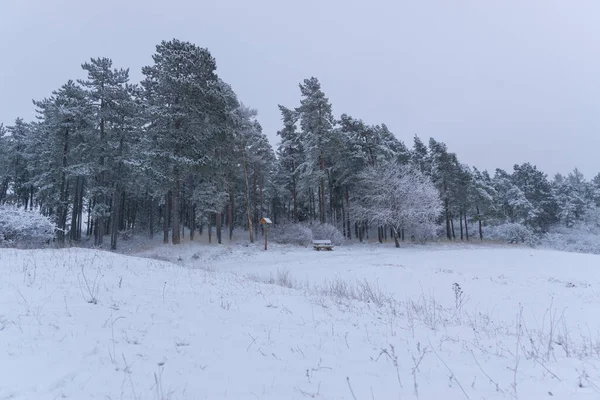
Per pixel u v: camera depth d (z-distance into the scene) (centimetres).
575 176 8781
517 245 4616
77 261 1037
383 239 4328
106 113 2895
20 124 4247
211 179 3053
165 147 2703
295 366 445
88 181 3484
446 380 422
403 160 4822
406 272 1842
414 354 529
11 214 1708
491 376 441
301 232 3272
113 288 764
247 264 2362
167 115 2641
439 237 4775
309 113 3594
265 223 2920
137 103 3155
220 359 447
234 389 362
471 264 2278
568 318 1034
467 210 4950
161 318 600
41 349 405
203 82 2822
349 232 4112
